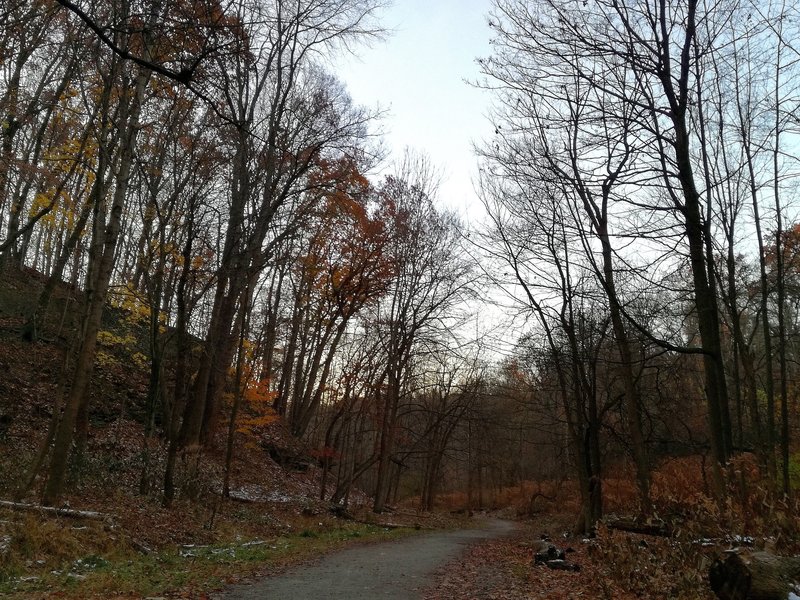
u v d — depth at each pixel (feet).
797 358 75.15
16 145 67.21
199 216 58.65
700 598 21.89
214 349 61.26
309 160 62.49
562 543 53.62
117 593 23.35
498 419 105.50
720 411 34.94
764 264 51.19
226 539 43.32
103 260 40.04
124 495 44.86
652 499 44.70
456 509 148.25
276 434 93.40
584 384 59.62
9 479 41.11
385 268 85.20
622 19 34.42
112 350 75.92
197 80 18.93
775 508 25.45
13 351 63.16
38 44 50.26
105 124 44.88
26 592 22.53
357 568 34.17
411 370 91.15
